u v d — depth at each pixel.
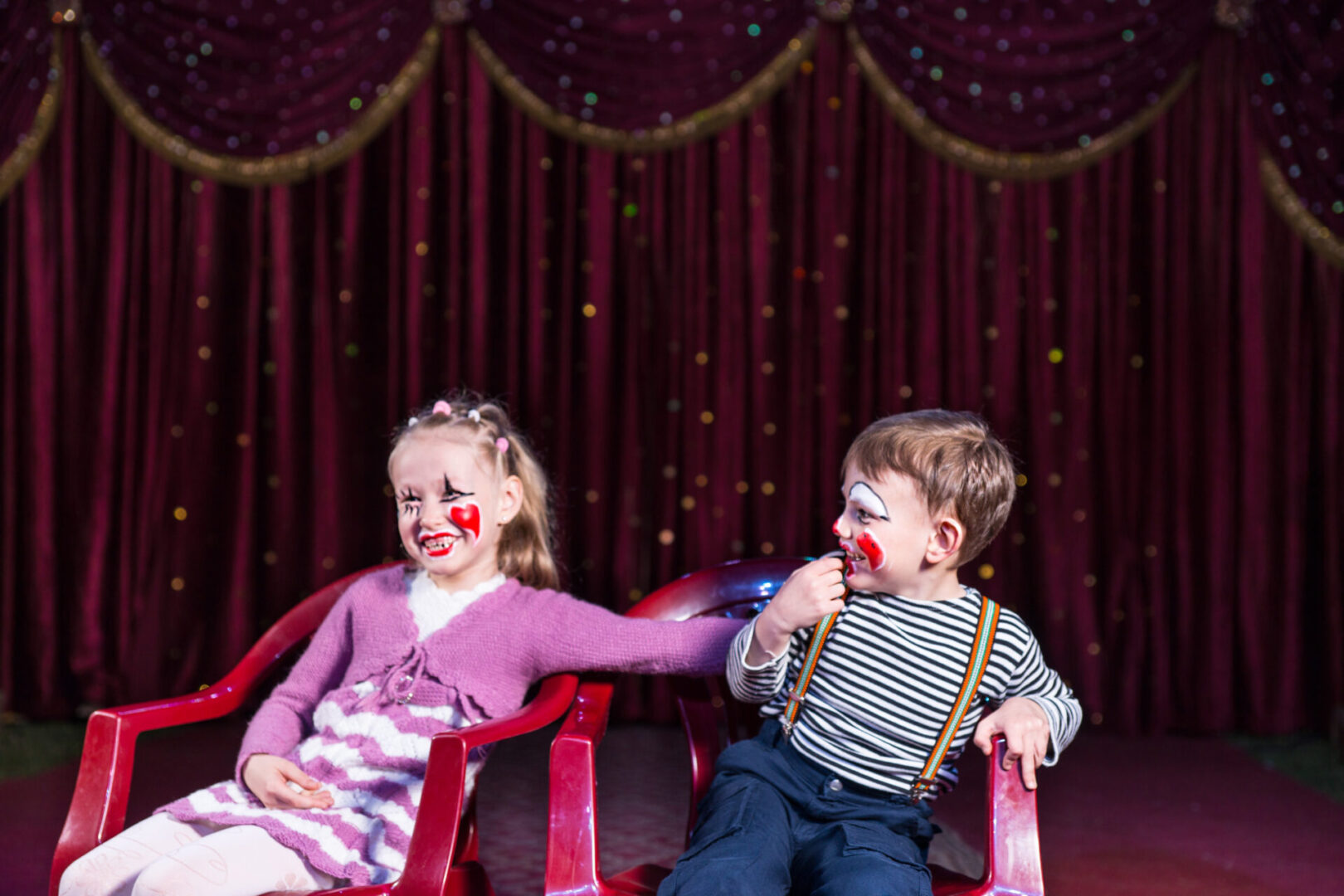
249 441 4.11
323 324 4.12
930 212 4.05
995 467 1.52
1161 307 4.00
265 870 1.43
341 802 1.58
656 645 1.61
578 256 4.12
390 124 4.14
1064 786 3.23
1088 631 3.99
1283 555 3.98
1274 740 3.89
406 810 1.55
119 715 1.55
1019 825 1.39
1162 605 3.98
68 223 4.11
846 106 4.07
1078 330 4.04
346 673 1.75
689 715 1.70
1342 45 3.96
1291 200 3.98
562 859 1.36
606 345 4.09
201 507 4.11
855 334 4.10
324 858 1.48
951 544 1.49
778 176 4.11
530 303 4.10
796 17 4.04
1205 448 3.99
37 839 2.57
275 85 4.09
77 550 4.10
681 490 4.09
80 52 4.13
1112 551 4.00
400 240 4.13
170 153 4.09
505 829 2.70
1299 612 3.98
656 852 2.54
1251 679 3.95
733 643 1.54
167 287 4.12
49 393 4.09
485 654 1.67
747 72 4.04
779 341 4.10
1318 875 2.45
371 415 4.16
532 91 4.07
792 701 1.53
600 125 4.06
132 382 4.11
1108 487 4.01
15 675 4.07
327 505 4.09
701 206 4.08
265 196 4.16
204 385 4.11
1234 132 4.01
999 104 4.01
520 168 4.11
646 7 4.04
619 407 4.12
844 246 4.08
